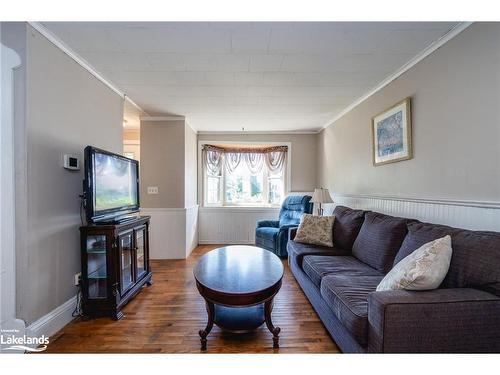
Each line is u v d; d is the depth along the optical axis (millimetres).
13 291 1703
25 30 1731
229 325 1888
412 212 2289
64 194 2104
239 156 5336
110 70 2486
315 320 2148
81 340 1866
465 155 1758
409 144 2314
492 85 1573
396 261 1831
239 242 5133
